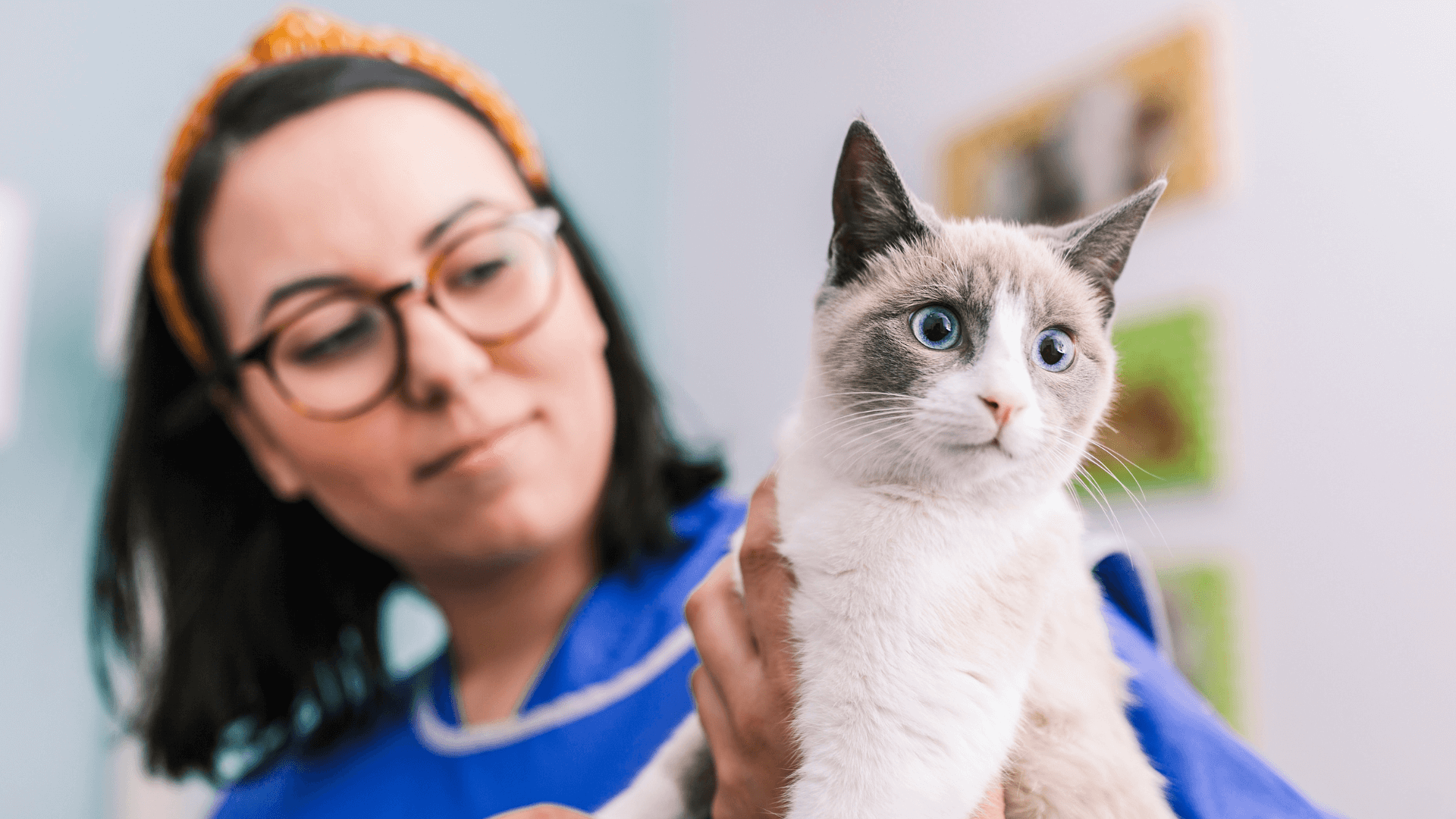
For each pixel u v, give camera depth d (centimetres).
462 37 276
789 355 261
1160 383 188
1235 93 183
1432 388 154
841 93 258
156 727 122
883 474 75
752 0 288
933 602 68
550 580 107
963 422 71
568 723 95
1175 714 76
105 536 123
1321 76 172
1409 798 151
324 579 125
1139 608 92
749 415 272
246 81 101
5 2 223
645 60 312
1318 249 170
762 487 83
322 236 93
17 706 204
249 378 99
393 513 95
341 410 91
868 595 69
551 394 96
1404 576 155
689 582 104
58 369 219
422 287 93
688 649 96
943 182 231
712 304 290
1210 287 183
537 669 105
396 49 110
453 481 92
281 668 123
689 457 128
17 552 210
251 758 131
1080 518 83
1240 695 172
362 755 110
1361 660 158
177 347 121
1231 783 73
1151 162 192
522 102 284
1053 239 86
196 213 100
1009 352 75
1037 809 69
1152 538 187
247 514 125
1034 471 74
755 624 74
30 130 222
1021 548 73
